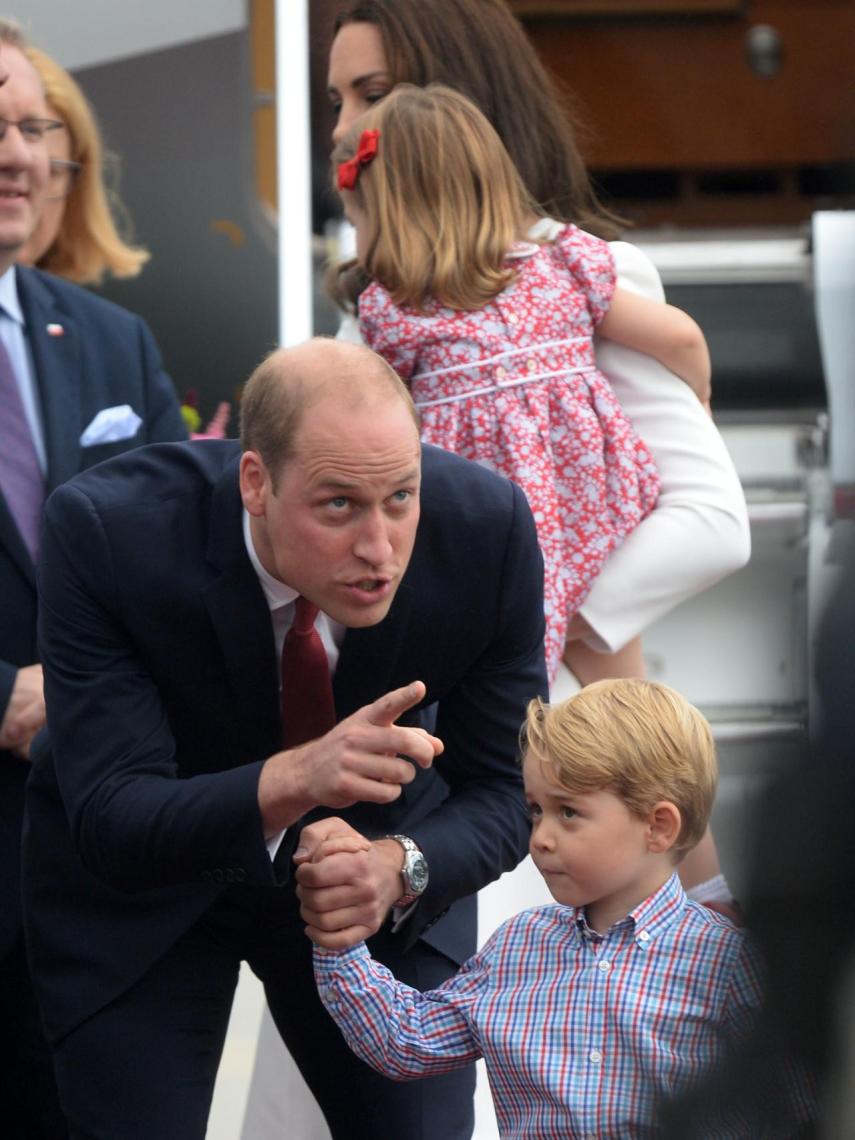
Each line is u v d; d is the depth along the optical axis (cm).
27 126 1199
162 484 912
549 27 2162
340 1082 996
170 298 1573
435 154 1134
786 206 2209
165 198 1573
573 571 1138
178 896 952
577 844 862
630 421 1184
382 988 905
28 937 973
